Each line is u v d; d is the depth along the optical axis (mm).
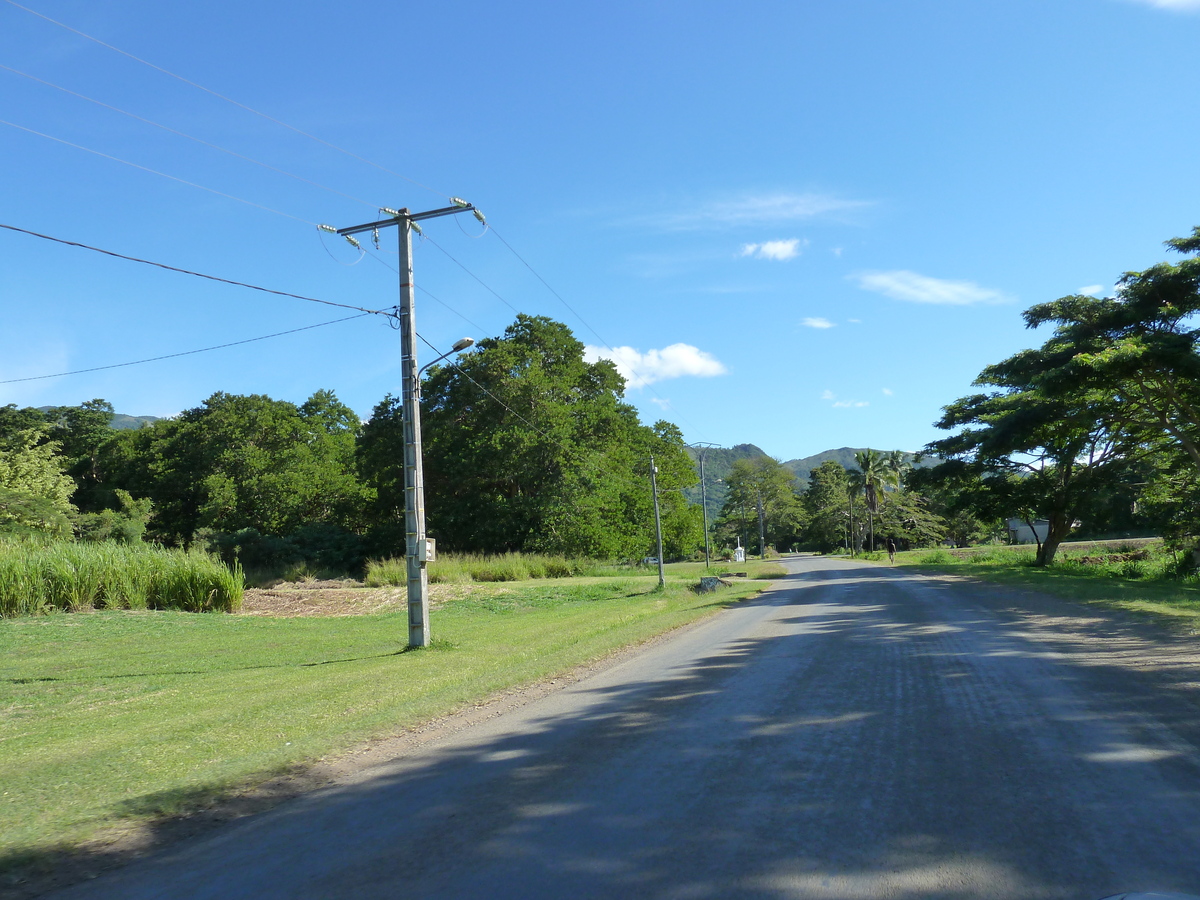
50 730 9477
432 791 6148
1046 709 7750
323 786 6566
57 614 23344
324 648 17375
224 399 66500
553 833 5043
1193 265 24953
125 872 4836
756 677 10422
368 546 56406
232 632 21156
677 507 69750
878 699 8602
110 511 52469
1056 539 40750
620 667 12258
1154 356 24156
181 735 8539
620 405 63312
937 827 4820
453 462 54375
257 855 4980
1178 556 30766
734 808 5340
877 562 59031
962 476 42438
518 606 28453
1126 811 4938
